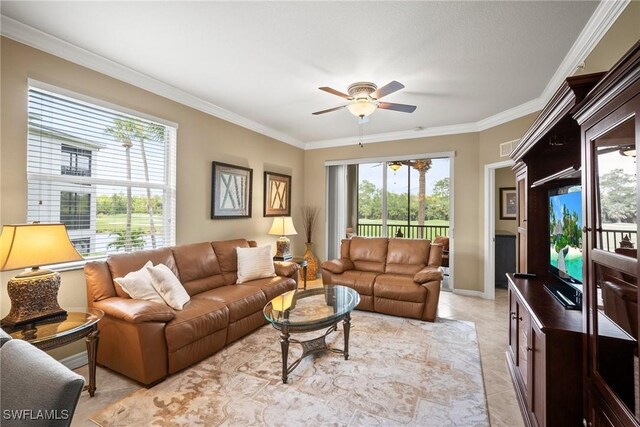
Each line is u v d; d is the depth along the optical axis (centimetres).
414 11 199
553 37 226
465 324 338
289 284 364
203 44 243
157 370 216
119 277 250
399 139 511
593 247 123
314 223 588
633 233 98
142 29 223
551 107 157
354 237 469
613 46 193
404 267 410
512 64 268
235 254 367
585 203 130
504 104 369
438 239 489
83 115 263
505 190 552
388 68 278
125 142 297
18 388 94
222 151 405
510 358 238
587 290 128
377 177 538
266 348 278
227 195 412
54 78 238
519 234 281
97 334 207
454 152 468
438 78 297
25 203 224
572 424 139
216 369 239
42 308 196
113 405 194
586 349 129
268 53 255
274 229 464
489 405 197
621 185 105
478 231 452
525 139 220
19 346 108
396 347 279
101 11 202
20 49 220
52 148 243
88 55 255
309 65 275
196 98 358
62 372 95
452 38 229
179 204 347
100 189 277
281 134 518
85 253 266
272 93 344
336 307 267
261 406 193
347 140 554
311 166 591
